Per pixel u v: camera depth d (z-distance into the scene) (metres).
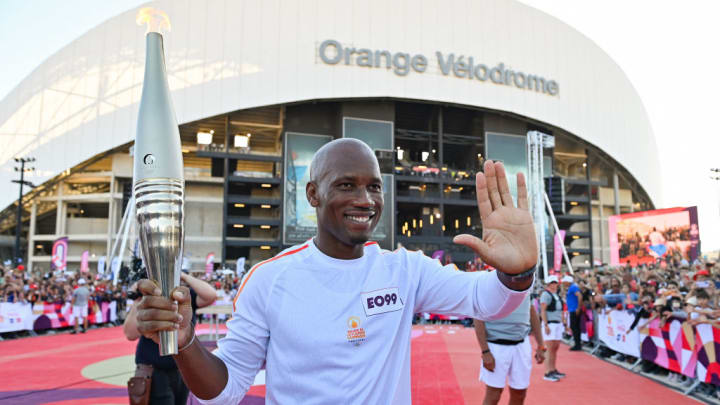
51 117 52.12
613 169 66.12
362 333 1.35
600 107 63.94
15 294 14.70
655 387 7.28
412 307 1.49
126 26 54.03
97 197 49.06
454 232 55.38
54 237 49.03
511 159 57.88
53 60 53.41
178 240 1.00
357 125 53.53
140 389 2.95
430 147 56.19
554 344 8.04
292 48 54.03
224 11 53.56
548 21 63.22
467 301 1.44
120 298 21.06
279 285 1.38
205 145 50.16
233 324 1.42
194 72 51.88
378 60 55.19
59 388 7.57
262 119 54.66
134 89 52.78
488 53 59.12
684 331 7.05
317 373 1.31
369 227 1.40
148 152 0.99
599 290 11.31
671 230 22.11
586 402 6.44
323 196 1.42
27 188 50.06
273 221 47.66
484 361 4.58
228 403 1.28
